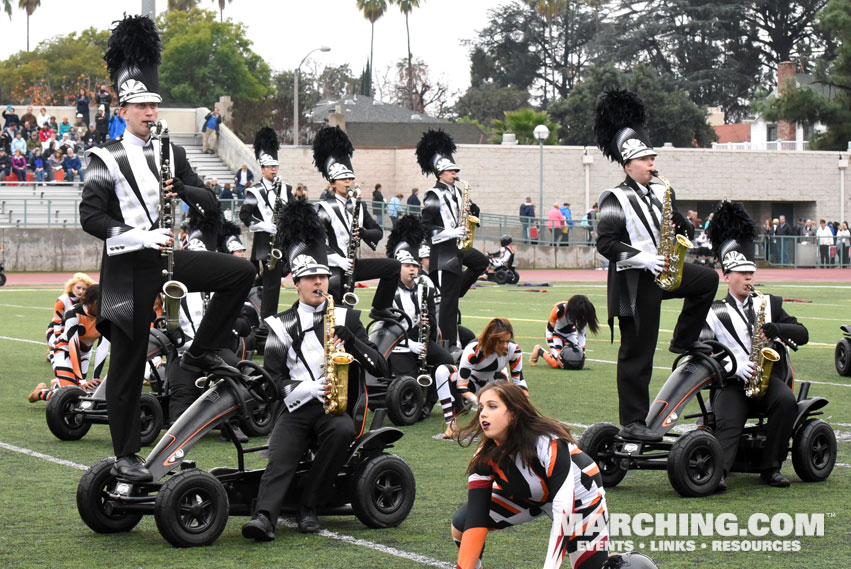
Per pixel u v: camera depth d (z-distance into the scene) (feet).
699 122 272.51
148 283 25.55
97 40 335.47
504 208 181.37
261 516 25.71
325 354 26.18
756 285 128.06
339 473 27.35
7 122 159.22
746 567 24.04
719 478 30.42
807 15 318.24
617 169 186.29
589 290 117.08
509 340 37.65
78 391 38.40
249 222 57.88
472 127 262.47
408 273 44.11
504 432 19.36
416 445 37.73
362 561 24.29
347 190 46.50
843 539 26.23
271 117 252.21
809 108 203.21
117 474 25.71
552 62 357.61
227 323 26.45
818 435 32.32
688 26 316.81
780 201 196.85
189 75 291.58
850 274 154.92
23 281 124.98
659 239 30.58
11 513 28.43
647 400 30.96
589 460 19.47
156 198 26.02
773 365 32.65
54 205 146.20
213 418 26.73
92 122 178.09
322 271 26.66
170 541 25.17
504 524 20.33
